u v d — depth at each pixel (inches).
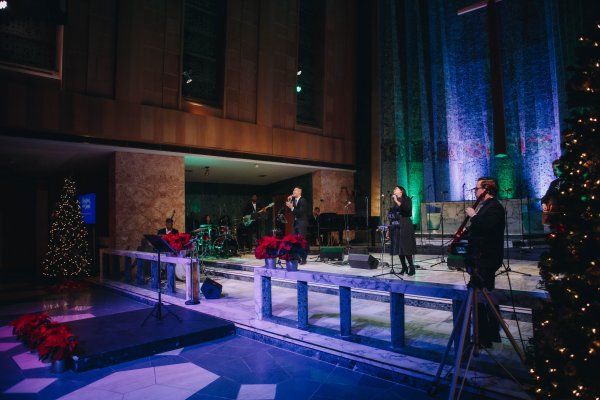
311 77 606.5
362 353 147.6
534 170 568.1
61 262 438.3
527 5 576.4
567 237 89.0
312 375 143.2
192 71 474.9
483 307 133.4
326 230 489.7
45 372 153.8
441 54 638.5
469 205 481.4
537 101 567.5
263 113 518.6
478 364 128.8
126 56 404.8
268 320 196.4
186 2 470.0
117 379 145.1
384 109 636.7
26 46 357.4
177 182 444.1
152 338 175.3
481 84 613.9
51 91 362.6
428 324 184.4
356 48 647.8
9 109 340.5
